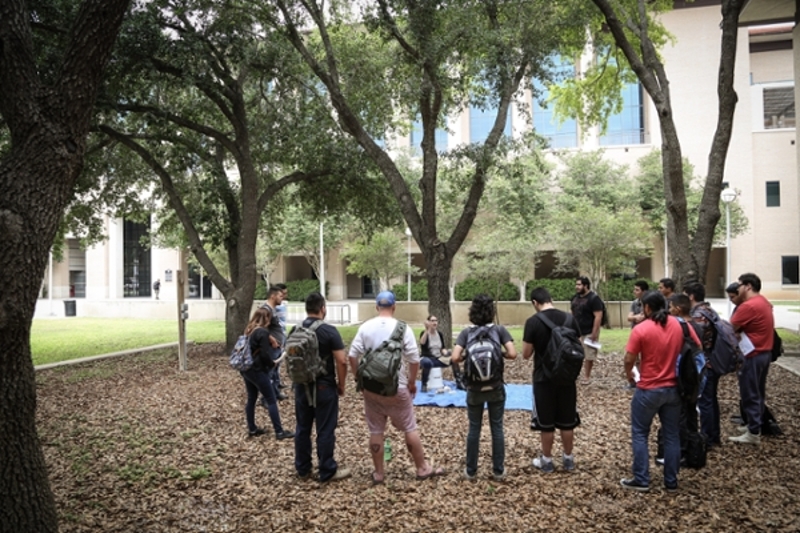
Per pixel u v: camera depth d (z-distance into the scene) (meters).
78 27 3.89
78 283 50.00
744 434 6.26
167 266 42.09
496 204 25.62
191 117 14.68
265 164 17.45
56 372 12.20
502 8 12.50
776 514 4.44
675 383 4.88
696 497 4.81
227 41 12.35
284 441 6.80
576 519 4.45
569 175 31.64
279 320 9.10
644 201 31.28
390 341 5.06
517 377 10.62
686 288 6.34
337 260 39.59
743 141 34.09
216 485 5.45
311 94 15.13
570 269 23.16
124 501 5.12
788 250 34.00
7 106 3.74
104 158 15.47
